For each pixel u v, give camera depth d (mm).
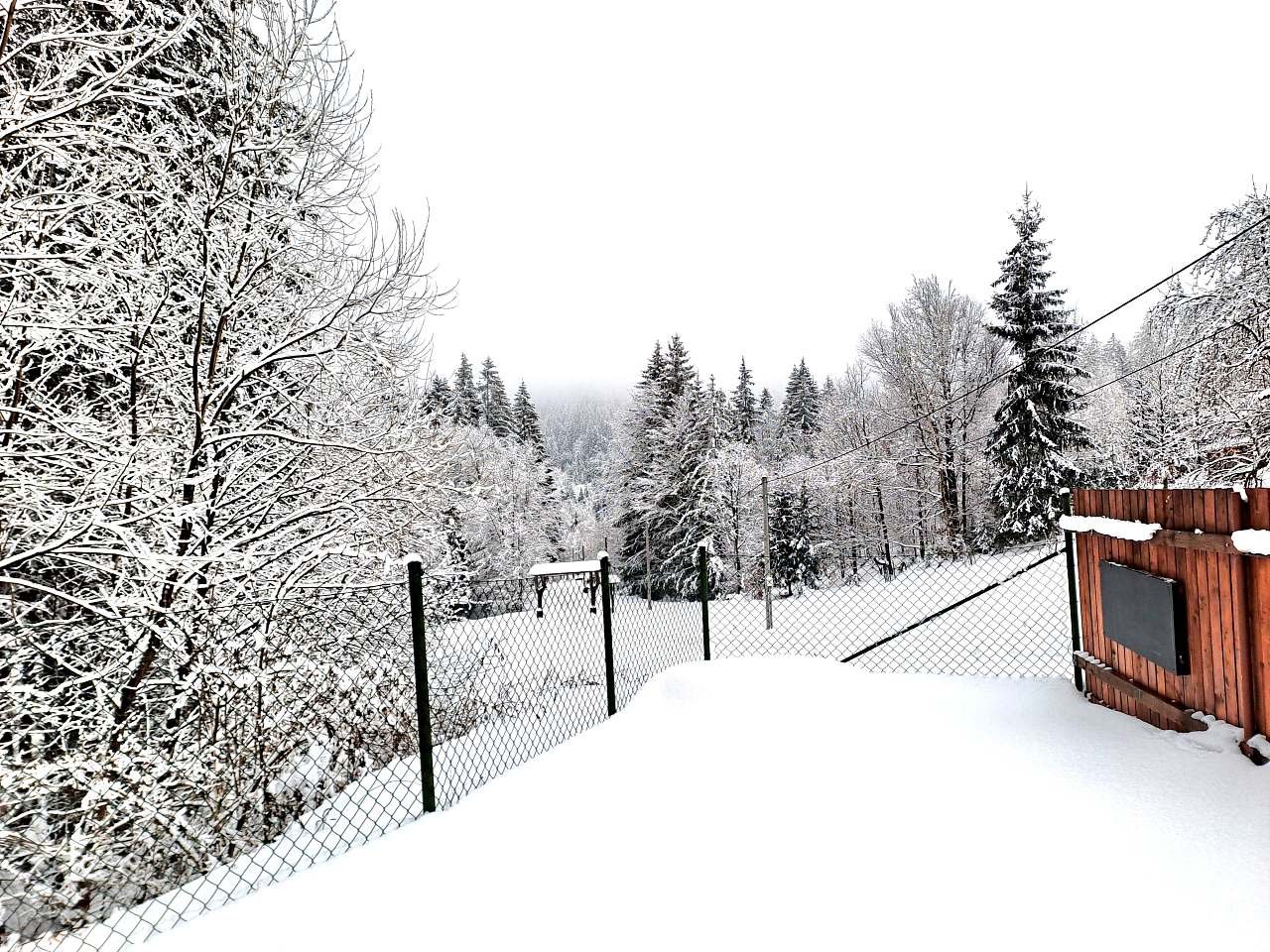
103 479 3039
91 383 3820
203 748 2686
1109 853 2064
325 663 3219
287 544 3725
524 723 4121
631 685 4727
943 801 2570
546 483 37156
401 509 5207
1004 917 1822
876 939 1780
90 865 2275
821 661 4523
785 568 23297
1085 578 3654
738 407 45750
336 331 4453
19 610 3008
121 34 3256
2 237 2992
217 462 3623
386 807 2955
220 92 4027
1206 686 2559
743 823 2529
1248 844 1965
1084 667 3568
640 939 1865
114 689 3035
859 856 2223
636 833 2504
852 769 2971
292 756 2951
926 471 20484
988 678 4109
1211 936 1638
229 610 3420
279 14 4207
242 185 4246
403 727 3543
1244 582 2336
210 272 3744
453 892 2156
